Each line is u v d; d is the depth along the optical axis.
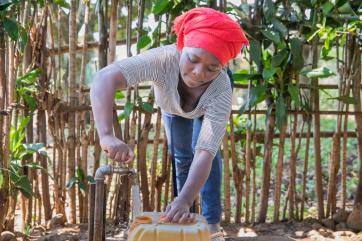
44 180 2.97
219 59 1.64
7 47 2.49
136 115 3.02
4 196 2.54
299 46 2.92
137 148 3.02
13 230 2.74
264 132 3.28
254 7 2.99
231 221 3.27
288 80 3.04
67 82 3.12
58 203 2.99
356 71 3.13
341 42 2.89
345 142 3.20
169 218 1.59
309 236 2.93
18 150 2.71
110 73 1.71
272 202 3.98
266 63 3.05
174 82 1.82
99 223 1.67
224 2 2.86
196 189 1.67
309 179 4.70
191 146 2.38
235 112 3.06
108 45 2.98
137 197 1.70
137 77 1.76
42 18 2.84
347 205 3.73
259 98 3.08
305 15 3.09
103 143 1.61
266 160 3.15
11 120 2.73
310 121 3.16
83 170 2.97
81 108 2.90
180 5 2.85
